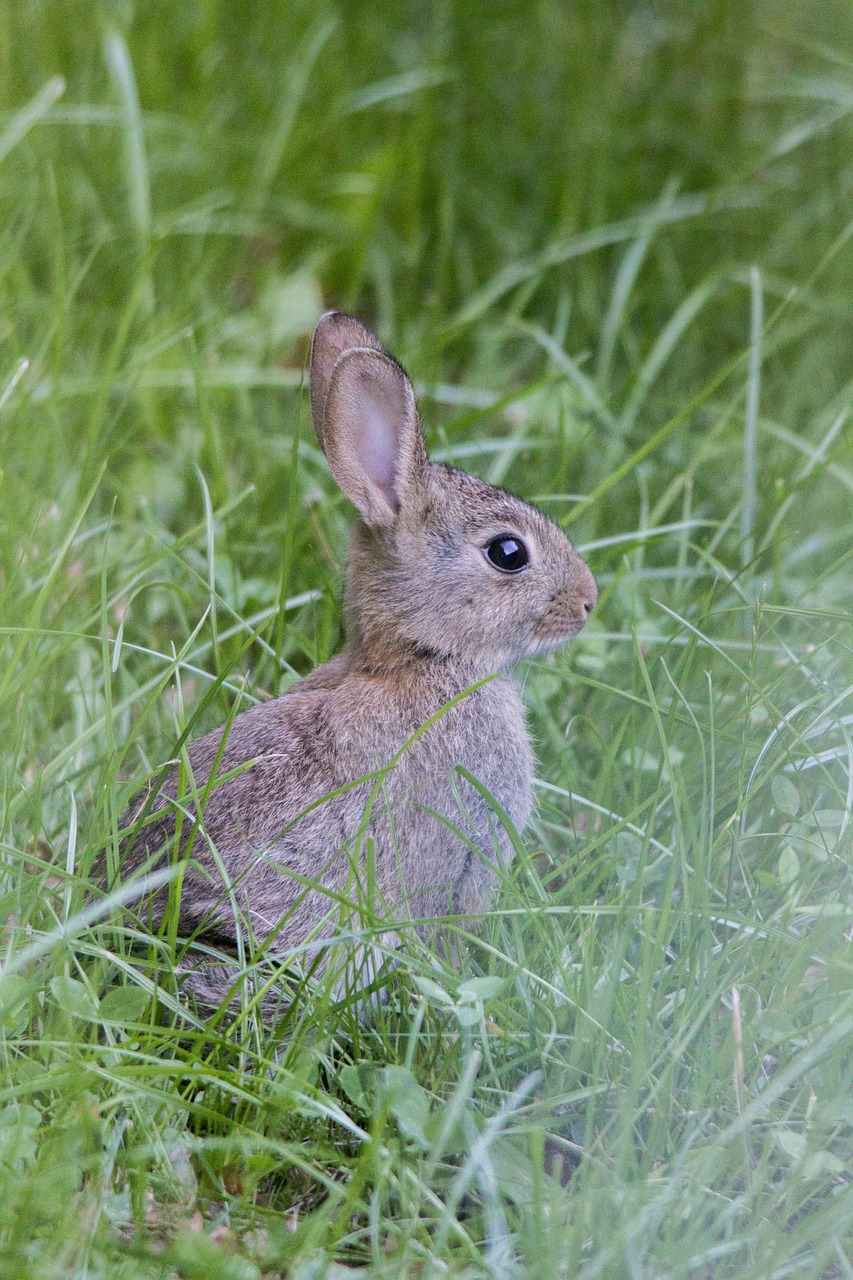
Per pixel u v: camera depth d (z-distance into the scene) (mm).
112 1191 7113
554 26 18406
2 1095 6910
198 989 8094
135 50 16594
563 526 11398
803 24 18609
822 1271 6785
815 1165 7141
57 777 9742
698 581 12453
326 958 8406
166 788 8938
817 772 9852
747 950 8344
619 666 11359
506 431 14516
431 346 14383
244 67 17250
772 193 17078
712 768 9156
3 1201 6539
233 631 10367
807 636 11297
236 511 12297
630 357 14953
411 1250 6848
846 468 13508
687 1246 6703
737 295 16109
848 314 15484
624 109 17781
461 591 9578
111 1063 7332
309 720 9008
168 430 13445
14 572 10414
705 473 13789
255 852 8477
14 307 13578
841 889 8727
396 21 18406
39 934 8086
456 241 16656
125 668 10641
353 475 9477
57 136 15555
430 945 8867
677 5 18750
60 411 12609
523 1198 7184
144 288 13703
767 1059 8125
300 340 15109
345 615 9930
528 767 9555
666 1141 7523
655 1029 7910
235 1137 7172
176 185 15789
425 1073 7906
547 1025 8133
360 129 17219
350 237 16188
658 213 15922
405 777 8945
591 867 8727
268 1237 6926
